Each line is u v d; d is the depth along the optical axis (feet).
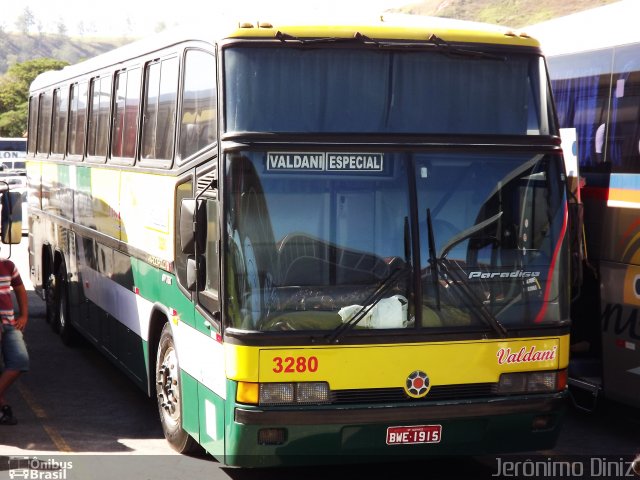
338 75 22.75
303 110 22.52
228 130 22.18
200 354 24.22
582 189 31.89
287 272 21.83
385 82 22.94
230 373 21.79
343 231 22.12
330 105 22.63
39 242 50.14
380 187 22.39
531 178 23.31
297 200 21.99
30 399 34.17
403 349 22.09
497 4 482.28
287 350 21.59
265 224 21.85
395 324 22.17
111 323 35.01
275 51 22.59
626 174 29.71
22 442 28.66
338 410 21.68
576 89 32.65
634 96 29.63
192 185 24.63
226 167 21.89
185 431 26.66
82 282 39.99
